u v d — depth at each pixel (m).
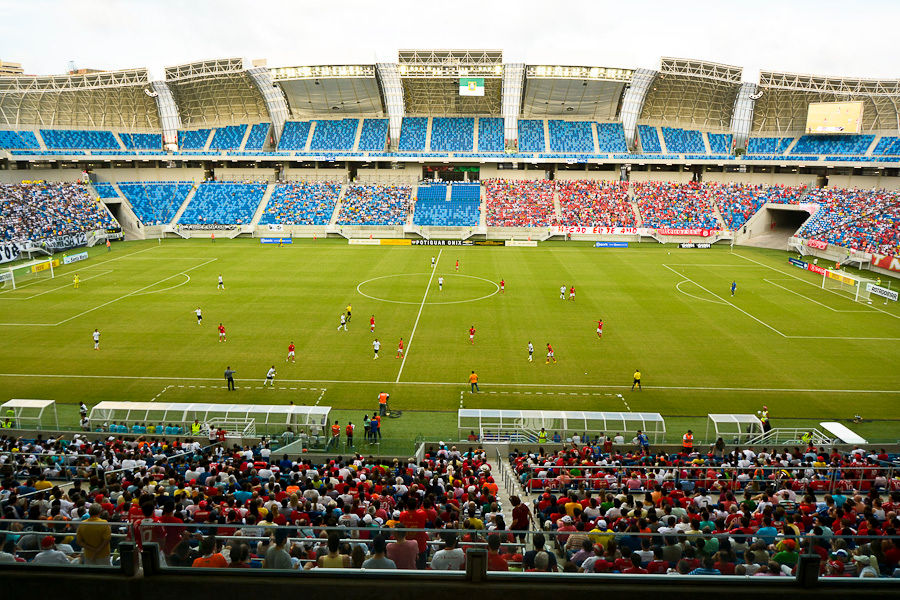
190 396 37.66
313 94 114.56
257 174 119.25
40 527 7.32
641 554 7.97
